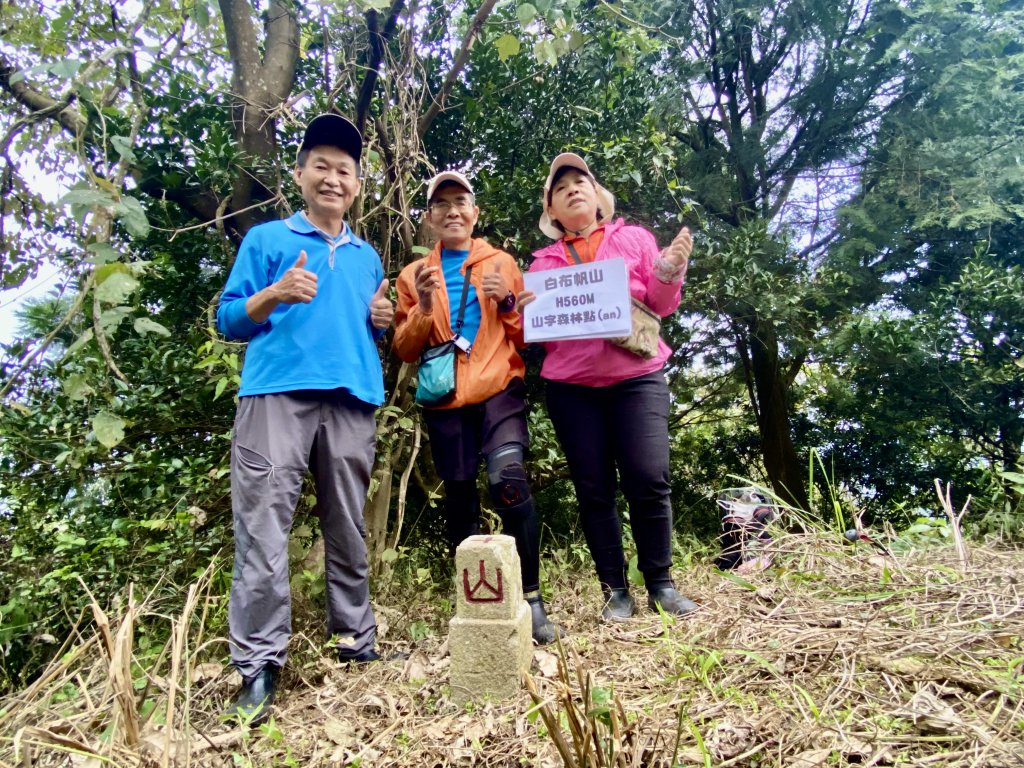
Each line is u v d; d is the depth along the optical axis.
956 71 7.84
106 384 3.22
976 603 2.15
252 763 1.76
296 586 2.94
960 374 7.45
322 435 2.42
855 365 7.75
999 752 1.40
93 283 2.09
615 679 1.99
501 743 1.73
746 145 8.55
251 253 2.43
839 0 8.15
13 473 3.44
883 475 8.99
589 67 4.95
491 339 2.72
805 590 2.50
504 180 4.80
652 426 2.65
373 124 3.55
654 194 5.44
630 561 2.77
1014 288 6.98
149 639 2.66
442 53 4.77
